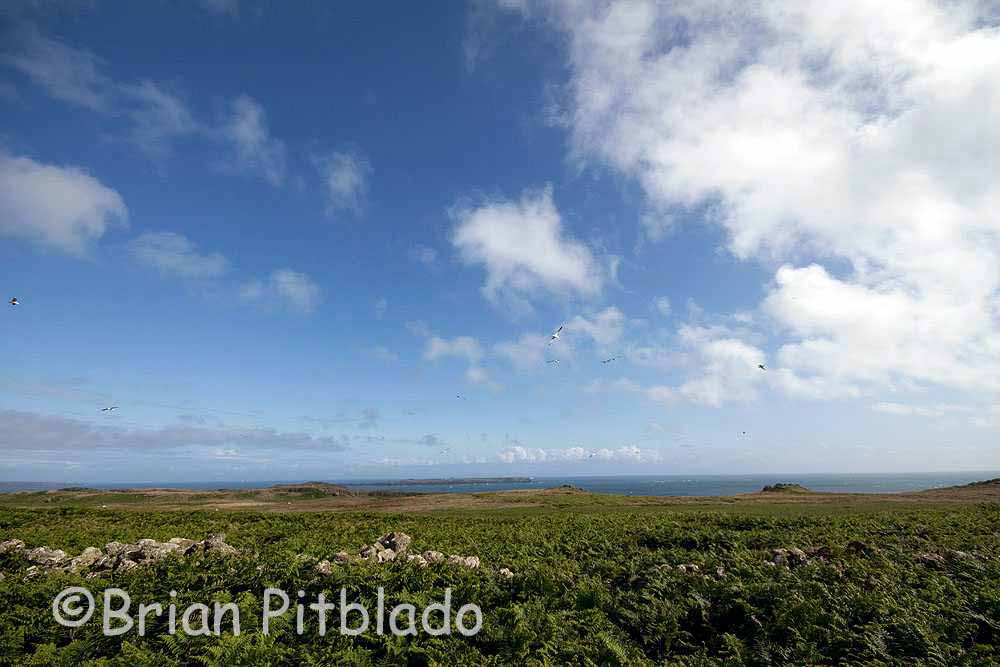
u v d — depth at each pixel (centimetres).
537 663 920
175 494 6662
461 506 5028
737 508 4266
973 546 1892
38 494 6525
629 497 5884
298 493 7144
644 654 1015
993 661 951
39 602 1153
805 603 1141
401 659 947
